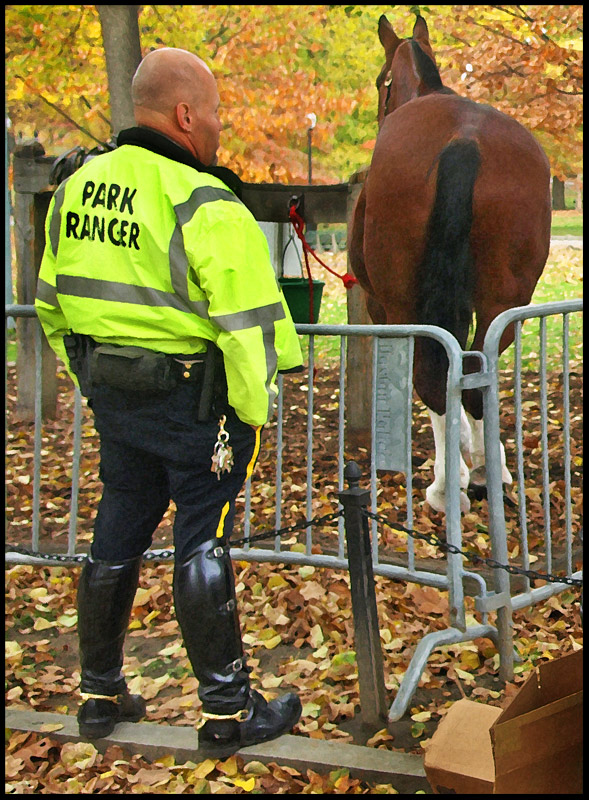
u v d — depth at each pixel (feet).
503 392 23.62
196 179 7.33
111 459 8.36
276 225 25.03
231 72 32.07
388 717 8.69
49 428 21.06
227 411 7.88
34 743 8.94
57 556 10.81
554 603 11.44
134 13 19.51
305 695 9.67
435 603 11.53
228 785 8.21
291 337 7.91
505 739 6.66
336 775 8.14
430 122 12.17
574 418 20.18
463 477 12.86
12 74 29.73
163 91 7.69
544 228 12.19
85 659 8.67
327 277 48.62
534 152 12.05
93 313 7.73
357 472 8.63
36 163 19.34
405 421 10.05
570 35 28.22
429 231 12.03
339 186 17.71
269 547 13.32
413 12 30.45
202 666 8.06
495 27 28.60
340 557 11.21
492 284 12.03
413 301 12.50
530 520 13.80
